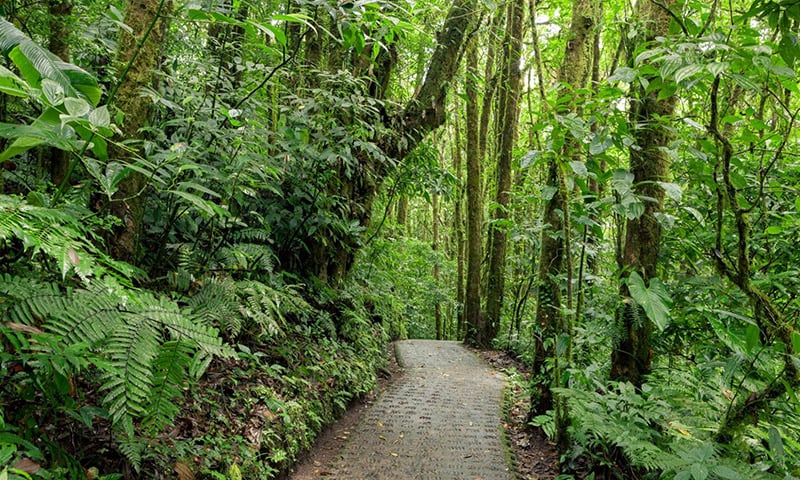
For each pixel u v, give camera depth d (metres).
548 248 4.81
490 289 11.05
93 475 2.09
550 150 3.36
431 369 8.08
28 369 2.06
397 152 7.14
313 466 3.90
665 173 3.43
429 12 6.55
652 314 2.62
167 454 2.63
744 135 2.85
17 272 2.04
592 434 3.36
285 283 5.65
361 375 5.97
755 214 3.33
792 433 2.79
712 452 2.34
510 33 9.50
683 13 2.76
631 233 3.57
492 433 4.89
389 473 3.85
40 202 1.88
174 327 1.99
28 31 2.76
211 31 4.92
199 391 3.43
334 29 5.92
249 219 5.05
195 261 3.64
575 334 4.07
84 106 1.51
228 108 3.78
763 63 2.20
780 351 2.52
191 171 3.53
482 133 12.98
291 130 4.75
